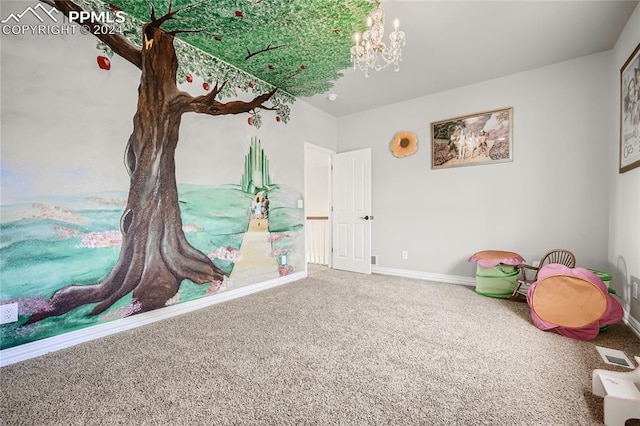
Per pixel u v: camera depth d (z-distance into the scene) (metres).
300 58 2.86
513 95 3.21
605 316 1.97
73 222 1.96
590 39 2.55
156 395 1.39
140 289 2.29
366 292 3.20
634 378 1.30
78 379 1.54
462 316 2.44
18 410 1.29
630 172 2.22
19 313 1.75
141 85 2.30
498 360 1.71
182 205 2.59
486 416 1.23
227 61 2.93
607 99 2.74
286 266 3.69
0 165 1.69
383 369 1.61
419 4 2.08
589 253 2.84
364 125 4.41
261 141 3.37
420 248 3.90
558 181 2.99
